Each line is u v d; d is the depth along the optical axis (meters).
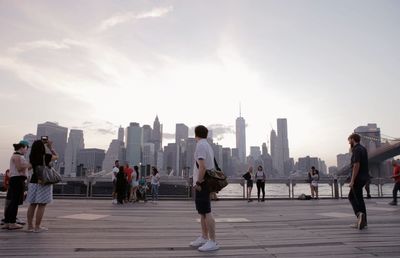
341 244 4.90
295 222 7.36
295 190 16.27
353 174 6.40
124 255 4.14
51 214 8.51
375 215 8.71
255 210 10.19
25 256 4.04
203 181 4.55
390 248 4.63
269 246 4.75
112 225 6.69
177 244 4.84
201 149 4.55
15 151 6.12
